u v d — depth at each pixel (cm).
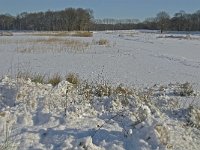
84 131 600
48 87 884
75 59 2317
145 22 16475
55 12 12538
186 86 1166
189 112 759
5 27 13212
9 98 763
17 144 556
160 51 3294
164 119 711
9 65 1875
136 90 1016
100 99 832
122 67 1955
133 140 571
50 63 2044
